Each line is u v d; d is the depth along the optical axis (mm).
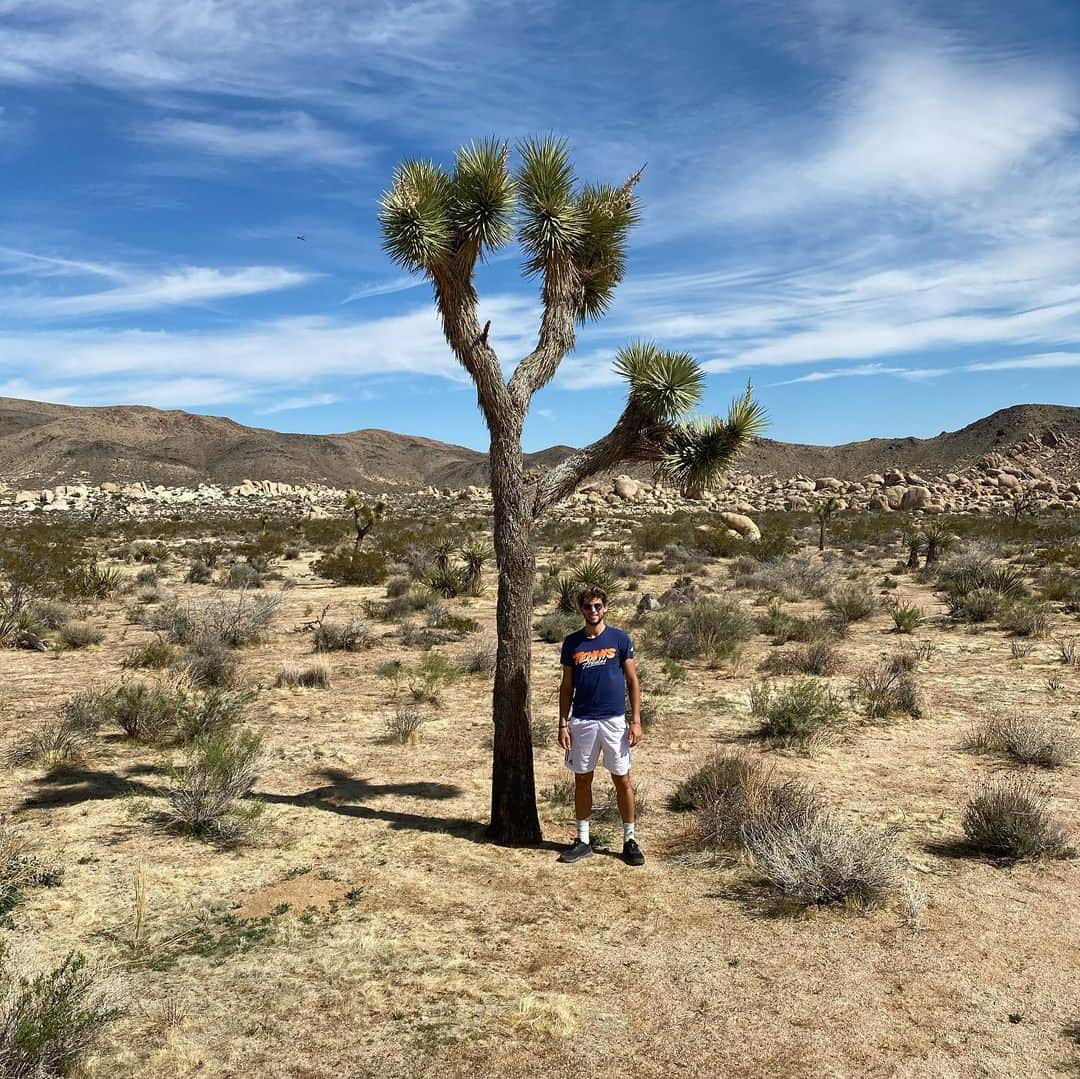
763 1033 3996
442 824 6934
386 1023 4070
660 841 6582
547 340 6871
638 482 100188
